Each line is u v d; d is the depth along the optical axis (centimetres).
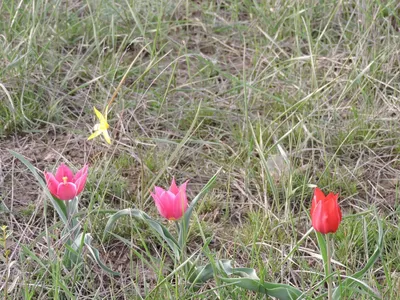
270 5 189
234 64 177
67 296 112
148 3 188
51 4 188
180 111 158
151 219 112
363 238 123
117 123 154
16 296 113
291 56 172
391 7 184
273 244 124
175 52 180
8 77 162
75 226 115
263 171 138
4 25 178
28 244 125
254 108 160
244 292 109
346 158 146
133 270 121
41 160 146
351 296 109
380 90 165
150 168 143
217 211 133
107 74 163
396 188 133
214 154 148
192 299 110
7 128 154
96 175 139
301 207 132
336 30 186
